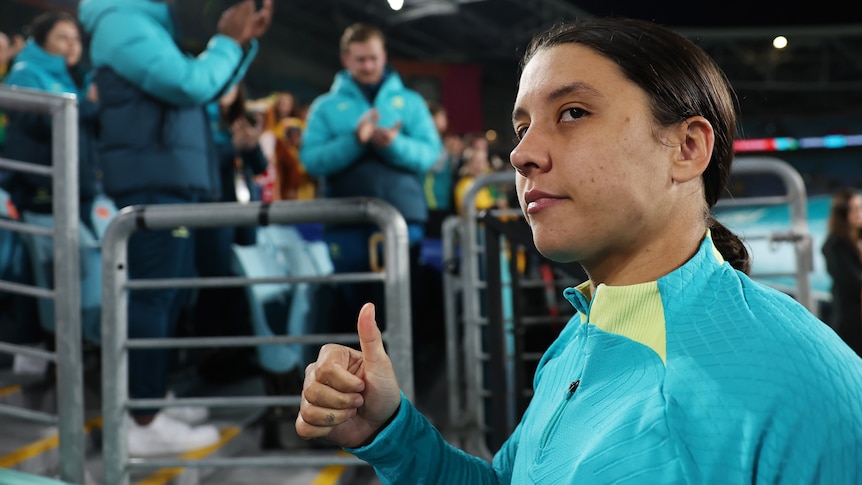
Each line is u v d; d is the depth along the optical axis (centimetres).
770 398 48
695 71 59
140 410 232
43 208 285
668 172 58
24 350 185
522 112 62
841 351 52
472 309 304
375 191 294
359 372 68
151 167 235
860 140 1645
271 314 289
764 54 1476
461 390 389
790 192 281
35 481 146
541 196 59
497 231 218
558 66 59
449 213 541
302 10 1136
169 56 229
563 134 58
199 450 241
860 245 420
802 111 1711
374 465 73
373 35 291
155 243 229
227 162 326
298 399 178
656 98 57
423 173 310
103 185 239
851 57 1468
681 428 50
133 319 229
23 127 278
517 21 1318
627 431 52
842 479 46
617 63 58
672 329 55
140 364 230
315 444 277
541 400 69
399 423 70
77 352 183
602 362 58
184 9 465
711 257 59
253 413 288
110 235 180
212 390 325
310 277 174
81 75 310
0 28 646
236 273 293
